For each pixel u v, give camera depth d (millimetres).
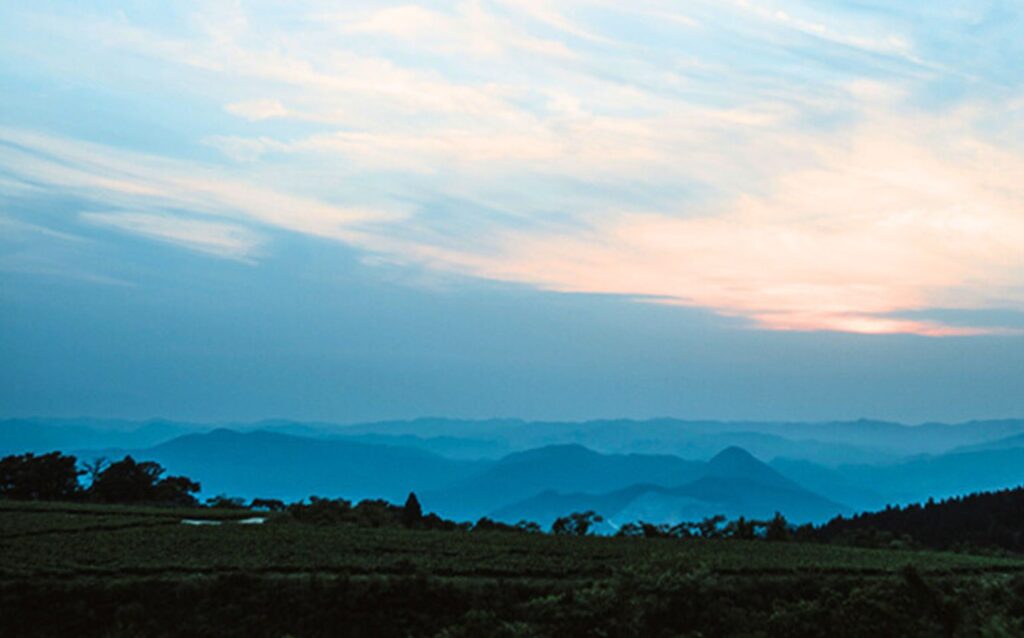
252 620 42812
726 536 95062
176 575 48281
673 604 45375
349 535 71000
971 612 45281
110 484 124812
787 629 43562
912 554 74750
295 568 51750
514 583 49281
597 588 47031
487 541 70375
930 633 42469
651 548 69250
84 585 45125
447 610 45250
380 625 43312
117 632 41156
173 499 129500
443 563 56375
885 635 42719
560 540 73938
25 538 62625
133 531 68750
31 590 44312
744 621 44688
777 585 50250
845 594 48688
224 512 91312
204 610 43844
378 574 49469
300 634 42250
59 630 41750
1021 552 125750
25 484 116750
